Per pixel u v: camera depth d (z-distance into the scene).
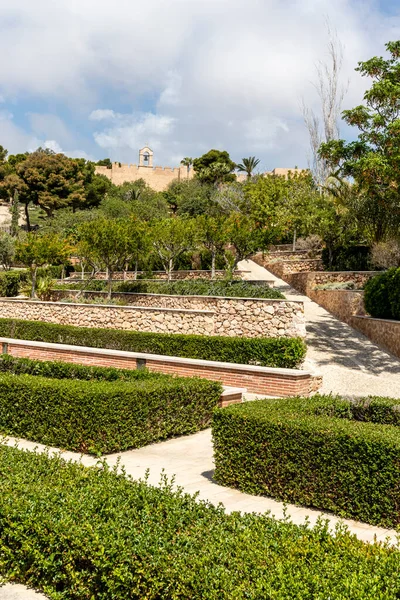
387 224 19.89
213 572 2.87
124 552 3.21
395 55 14.81
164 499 3.85
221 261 29.69
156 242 24.70
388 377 12.27
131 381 8.59
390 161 13.95
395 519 4.90
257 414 5.90
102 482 4.23
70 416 7.35
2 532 3.94
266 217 32.78
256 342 12.93
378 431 5.28
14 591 3.76
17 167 63.53
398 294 15.13
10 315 21.86
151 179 83.56
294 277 26.50
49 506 3.83
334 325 18.08
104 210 54.81
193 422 8.53
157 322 17.25
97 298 22.25
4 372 9.89
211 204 51.88
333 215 25.81
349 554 3.02
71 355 13.77
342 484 5.17
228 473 5.92
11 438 7.97
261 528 3.40
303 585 2.66
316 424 5.49
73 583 3.54
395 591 2.63
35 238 26.17
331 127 39.69
